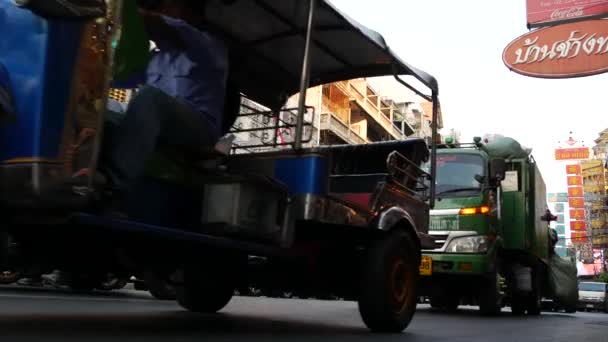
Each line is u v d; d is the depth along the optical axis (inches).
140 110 131.6
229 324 211.9
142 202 140.8
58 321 189.3
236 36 211.5
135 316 222.7
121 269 158.7
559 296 570.3
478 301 389.7
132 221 131.3
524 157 442.0
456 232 368.8
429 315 353.4
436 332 227.1
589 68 490.3
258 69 226.4
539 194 479.2
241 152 206.8
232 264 186.1
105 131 125.5
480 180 376.5
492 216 382.0
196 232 157.4
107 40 116.6
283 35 207.2
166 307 277.9
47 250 130.5
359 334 198.2
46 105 107.2
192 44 151.2
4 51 111.7
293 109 208.8
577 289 628.7
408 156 232.1
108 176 123.9
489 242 372.8
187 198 155.3
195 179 156.9
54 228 120.3
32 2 99.2
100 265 150.1
